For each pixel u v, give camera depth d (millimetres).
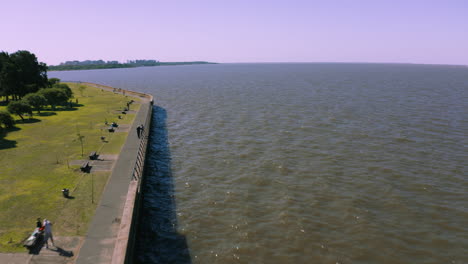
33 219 18594
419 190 25844
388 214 22406
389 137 40031
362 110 58156
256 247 18859
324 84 118500
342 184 27094
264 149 36406
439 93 83562
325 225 21094
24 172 25812
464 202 23891
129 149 31938
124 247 15328
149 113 49719
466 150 34781
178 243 19359
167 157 34750
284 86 112188
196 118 54656
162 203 24406
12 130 40094
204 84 129750
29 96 50344
